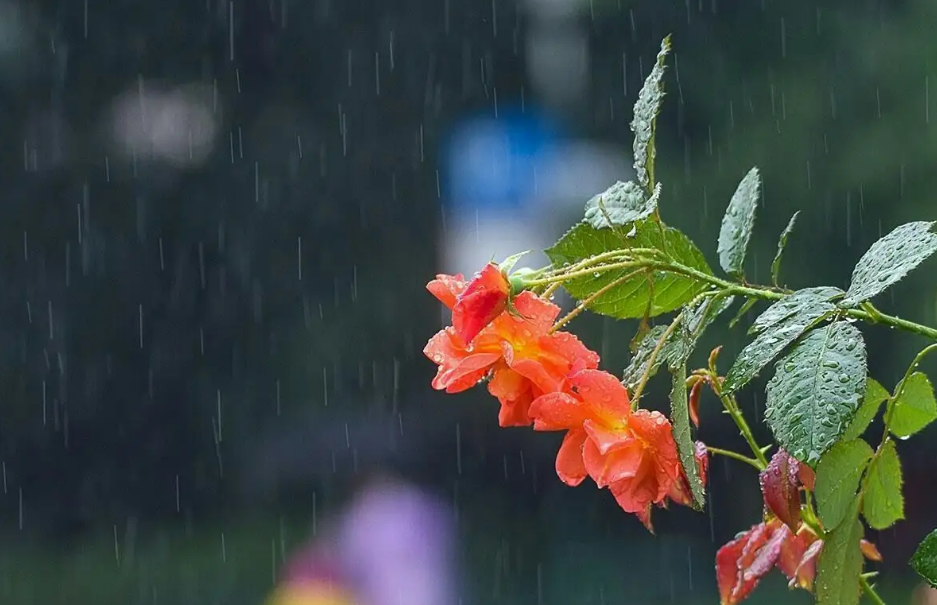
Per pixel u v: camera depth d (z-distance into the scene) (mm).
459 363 1270
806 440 1050
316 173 11719
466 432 11742
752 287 1333
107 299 11891
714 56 10320
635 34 10953
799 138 9898
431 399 11766
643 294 1466
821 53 10031
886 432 1285
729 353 8445
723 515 10484
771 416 1075
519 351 1277
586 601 10297
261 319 11828
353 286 11750
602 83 11234
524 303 1275
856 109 9820
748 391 8578
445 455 11648
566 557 10984
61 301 11898
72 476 12000
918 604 2258
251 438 11898
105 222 11883
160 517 11945
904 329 1189
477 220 11625
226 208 11828
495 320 1285
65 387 11945
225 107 11828
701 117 10273
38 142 11805
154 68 11812
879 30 9977
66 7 11773
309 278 11766
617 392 1200
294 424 11836
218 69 11812
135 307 11898
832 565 1297
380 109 11719
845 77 9906
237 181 11797
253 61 11812
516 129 11594
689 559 10664
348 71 11727
